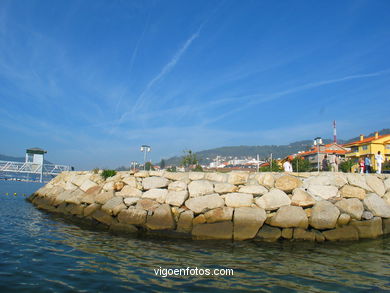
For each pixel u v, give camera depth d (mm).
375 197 15555
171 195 15977
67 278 8383
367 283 8594
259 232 13938
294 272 9422
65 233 14352
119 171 20406
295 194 15102
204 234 14008
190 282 8383
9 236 13180
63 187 22469
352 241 13805
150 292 7613
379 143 59719
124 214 15703
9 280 8023
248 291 7832
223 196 15391
